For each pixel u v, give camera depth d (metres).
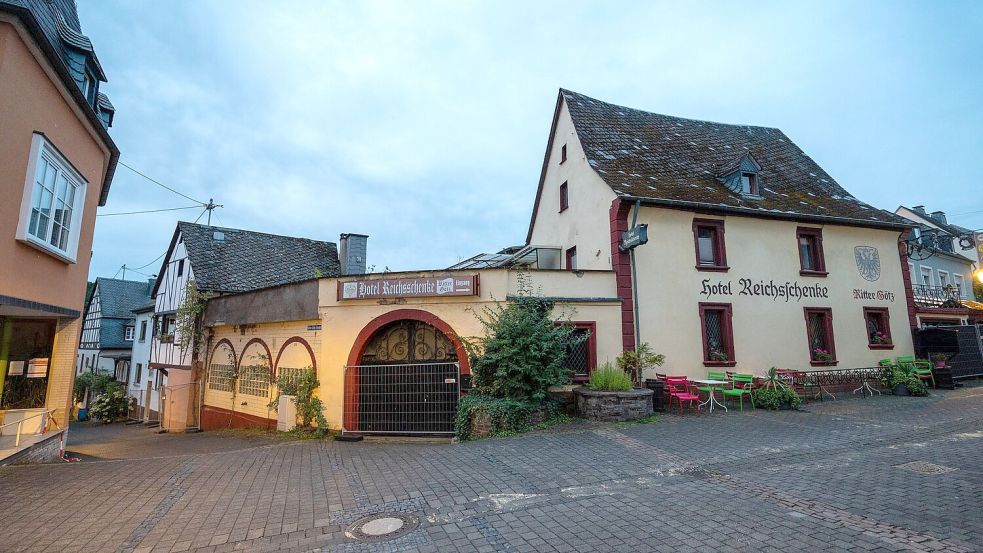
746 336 13.88
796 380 13.27
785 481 6.12
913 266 23.77
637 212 12.85
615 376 11.09
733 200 14.62
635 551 4.21
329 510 5.55
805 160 19.75
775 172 17.97
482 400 10.24
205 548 4.60
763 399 11.96
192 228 21.14
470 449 8.41
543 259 16.62
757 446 8.03
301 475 7.15
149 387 23.48
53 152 8.30
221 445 12.09
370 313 12.05
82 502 5.89
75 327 9.80
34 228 7.95
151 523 5.22
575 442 8.55
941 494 5.47
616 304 12.52
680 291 13.40
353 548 4.52
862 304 15.55
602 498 5.63
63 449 9.57
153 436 16.31
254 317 14.67
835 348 14.83
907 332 16.06
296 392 12.58
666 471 6.68
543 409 10.46
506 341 10.27
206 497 6.10
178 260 21.38
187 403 17.14
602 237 14.00
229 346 16.09
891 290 16.14
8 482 6.75
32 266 7.93
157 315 22.70
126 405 26.27
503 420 9.78
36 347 9.54
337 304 12.30
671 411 11.53
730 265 14.08
